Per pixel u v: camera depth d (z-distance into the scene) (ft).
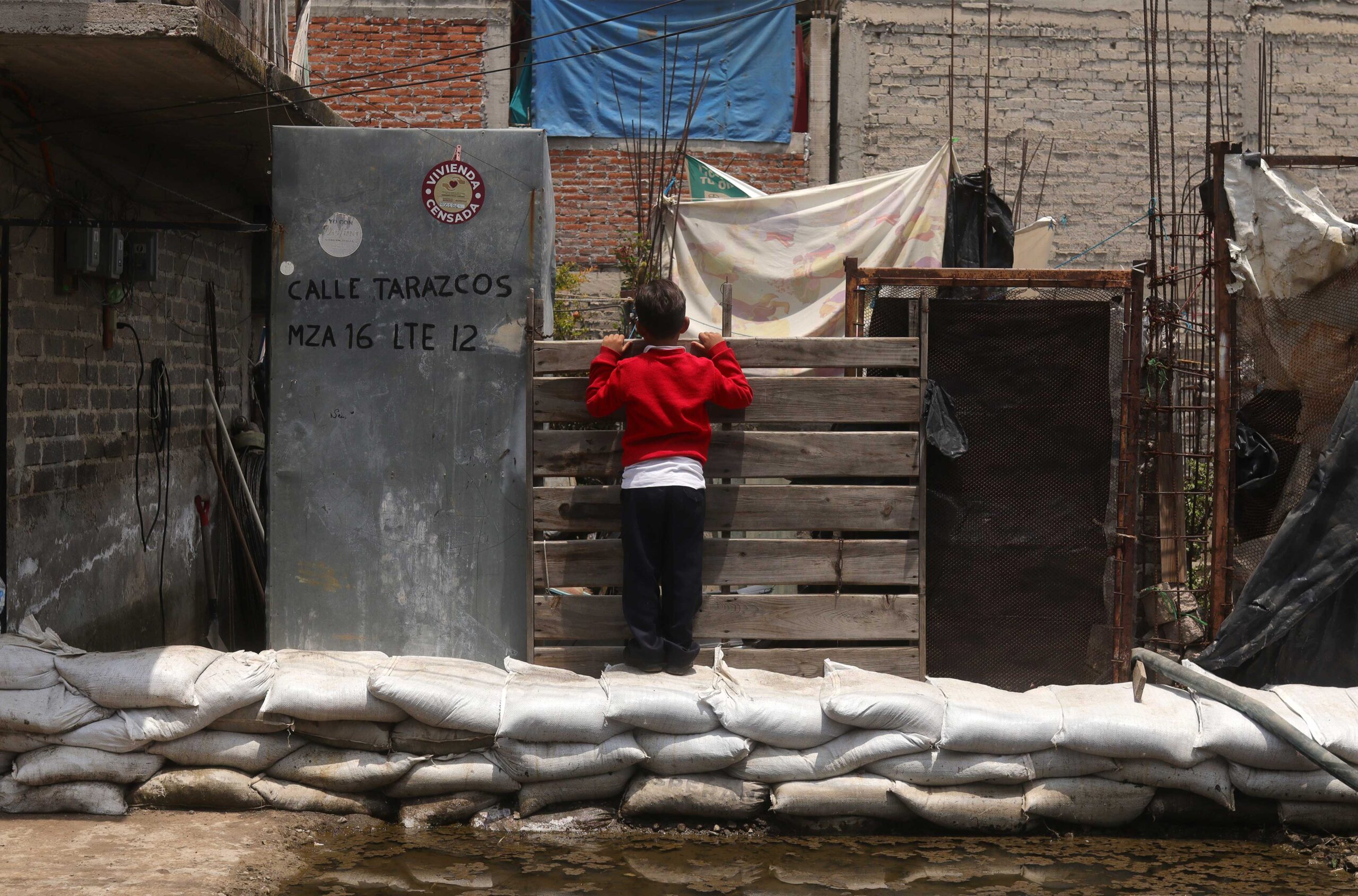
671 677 15.08
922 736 14.24
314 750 14.58
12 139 16.29
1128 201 38.27
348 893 12.14
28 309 16.87
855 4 37.78
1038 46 38.01
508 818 14.32
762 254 26.48
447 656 16.52
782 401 16.22
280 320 16.48
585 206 37.83
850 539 16.58
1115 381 16.76
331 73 37.76
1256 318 18.42
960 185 26.81
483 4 37.73
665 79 36.52
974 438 16.72
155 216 21.93
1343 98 38.63
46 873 12.16
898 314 17.21
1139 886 12.83
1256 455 18.57
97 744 14.10
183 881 12.08
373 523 16.52
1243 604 16.58
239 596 25.94
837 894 12.44
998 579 16.76
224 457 25.68
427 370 16.47
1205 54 38.22
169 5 13.88
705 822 14.37
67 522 18.24
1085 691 15.11
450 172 16.34
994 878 12.99
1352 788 13.41
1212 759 14.30
